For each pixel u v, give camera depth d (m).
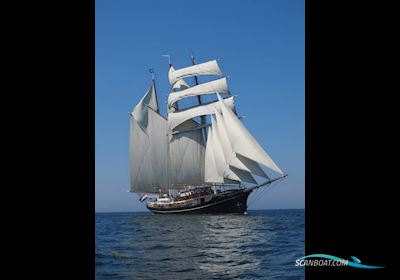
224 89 65.56
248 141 54.22
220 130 58.09
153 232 38.50
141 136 64.88
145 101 65.25
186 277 12.99
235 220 54.44
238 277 12.77
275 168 53.06
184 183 65.50
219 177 60.03
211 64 66.06
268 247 21.67
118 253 19.58
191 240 28.45
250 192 58.72
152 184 65.62
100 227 47.09
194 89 66.06
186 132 65.81
